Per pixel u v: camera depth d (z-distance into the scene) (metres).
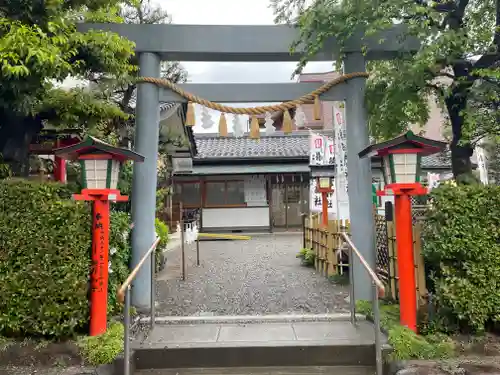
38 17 3.95
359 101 4.97
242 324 4.18
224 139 18.34
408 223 3.80
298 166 15.32
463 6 4.29
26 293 3.55
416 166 3.74
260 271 7.52
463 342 3.54
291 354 3.54
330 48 4.98
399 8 3.96
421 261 4.15
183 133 10.45
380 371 3.16
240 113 4.87
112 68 4.48
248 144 17.62
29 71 3.35
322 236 7.16
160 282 6.61
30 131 5.11
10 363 3.34
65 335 3.61
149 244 4.89
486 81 4.17
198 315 4.57
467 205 3.64
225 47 4.96
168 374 3.44
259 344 3.57
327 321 4.23
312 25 4.46
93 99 5.20
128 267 4.84
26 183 3.67
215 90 5.21
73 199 3.85
